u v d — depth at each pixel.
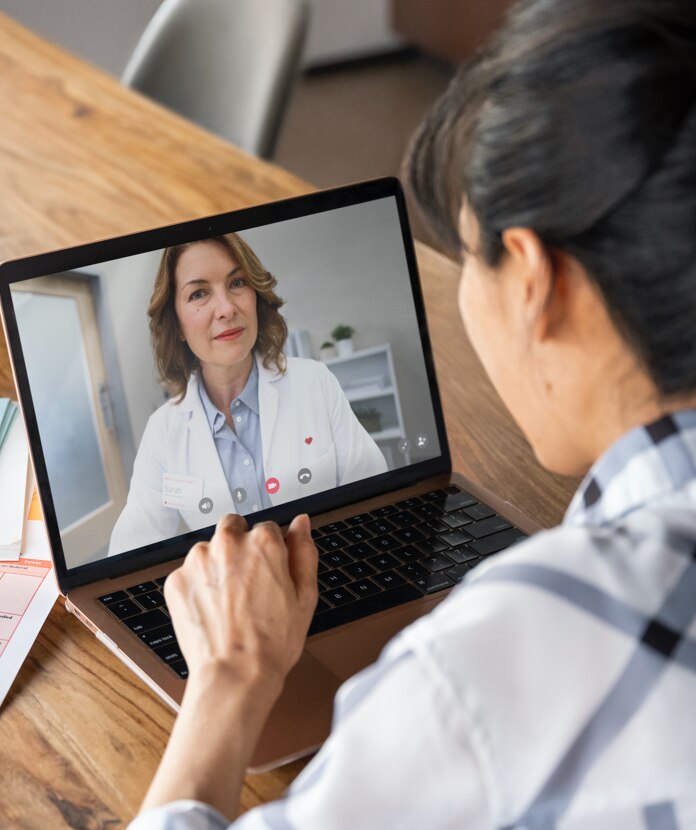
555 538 0.50
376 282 1.00
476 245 0.56
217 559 0.75
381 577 0.89
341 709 0.50
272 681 0.68
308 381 0.97
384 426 0.99
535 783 0.46
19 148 1.60
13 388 1.15
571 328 0.53
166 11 2.00
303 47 1.85
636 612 0.47
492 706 0.46
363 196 0.99
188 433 0.93
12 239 1.40
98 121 1.68
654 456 0.52
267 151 1.85
